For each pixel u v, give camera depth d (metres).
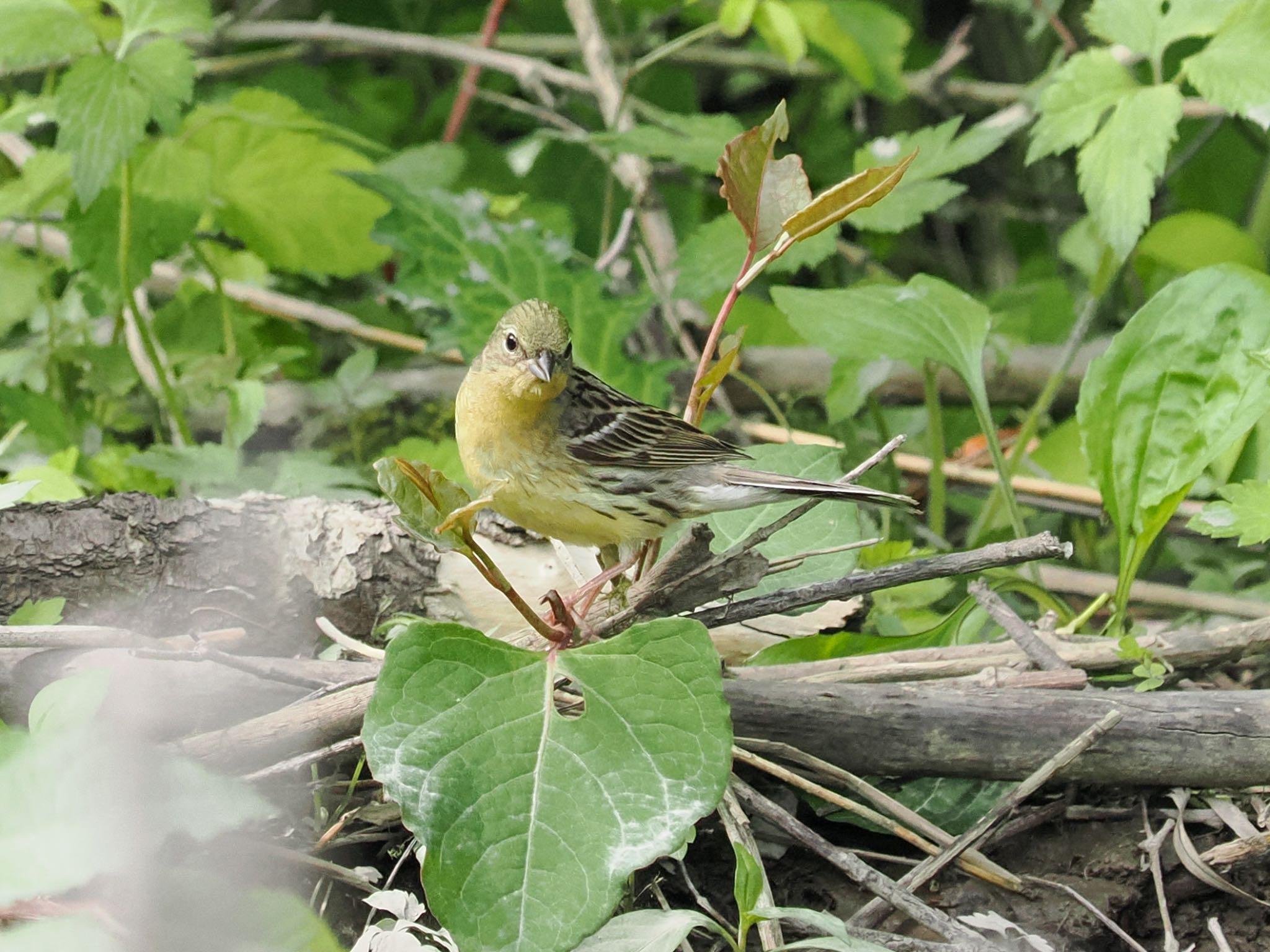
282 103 11.97
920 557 9.88
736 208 7.29
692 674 6.32
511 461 8.45
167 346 12.66
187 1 10.21
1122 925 7.11
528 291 11.12
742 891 6.08
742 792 7.03
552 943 5.75
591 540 8.68
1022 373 13.59
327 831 7.04
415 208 11.24
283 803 7.09
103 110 9.73
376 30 16.56
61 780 4.98
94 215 11.37
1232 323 8.70
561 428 8.40
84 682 5.59
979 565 7.01
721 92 19.06
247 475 10.22
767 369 13.48
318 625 8.38
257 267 13.70
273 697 7.18
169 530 8.27
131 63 9.84
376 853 7.26
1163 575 12.27
